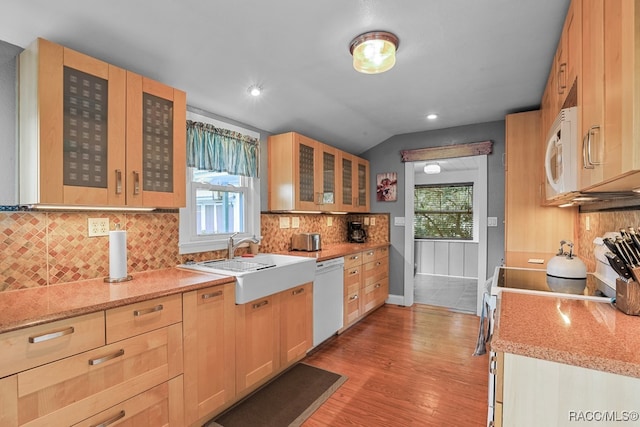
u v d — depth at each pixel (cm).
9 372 114
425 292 490
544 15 169
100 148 162
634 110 74
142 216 211
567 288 165
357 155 444
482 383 231
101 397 138
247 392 218
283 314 241
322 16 169
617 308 131
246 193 292
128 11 155
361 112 323
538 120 297
